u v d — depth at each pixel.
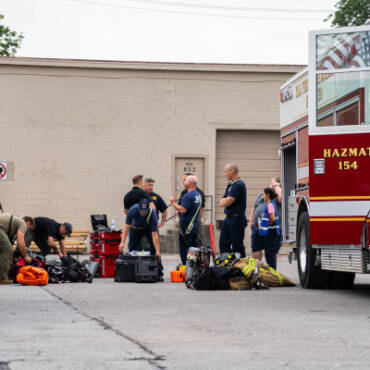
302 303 11.25
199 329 8.27
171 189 30.59
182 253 16.45
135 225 16.64
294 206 16.00
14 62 29.92
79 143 30.23
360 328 8.35
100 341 7.41
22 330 8.18
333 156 12.74
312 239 12.84
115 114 30.39
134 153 30.52
